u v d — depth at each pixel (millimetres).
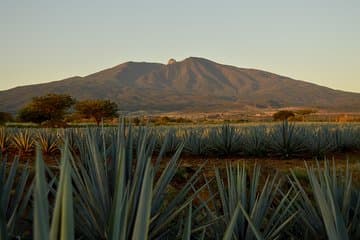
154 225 3035
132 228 2566
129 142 3178
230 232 1815
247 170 9859
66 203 1303
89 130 3309
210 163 13117
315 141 15781
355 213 3385
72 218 1300
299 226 3830
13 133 21000
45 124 62000
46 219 1258
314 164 12820
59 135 16953
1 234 1760
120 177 1855
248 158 14922
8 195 2924
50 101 62438
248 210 3578
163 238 3125
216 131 18250
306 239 3459
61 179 1326
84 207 2961
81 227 2881
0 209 1808
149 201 1684
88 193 2943
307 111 106688
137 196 2641
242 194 3502
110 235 1892
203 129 22922
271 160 14227
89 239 2863
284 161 13844
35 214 1250
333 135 18188
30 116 63375
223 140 15969
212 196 3623
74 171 3031
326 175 3506
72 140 9391
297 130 17203
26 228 3146
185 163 13180
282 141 15078
